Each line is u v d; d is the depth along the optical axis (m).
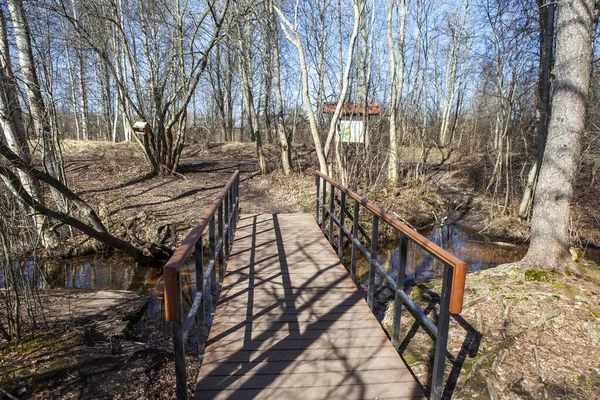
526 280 4.68
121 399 2.87
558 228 4.75
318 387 2.71
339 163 11.20
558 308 4.00
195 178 13.62
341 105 9.91
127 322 4.68
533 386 2.99
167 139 13.46
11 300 4.21
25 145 6.16
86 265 7.74
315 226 7.36
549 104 9.32
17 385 3.04
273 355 3.10
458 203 13.11
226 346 3.23
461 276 2.14
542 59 9.70
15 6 6.54
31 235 4.86
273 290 4.39
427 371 3.25
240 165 16.80
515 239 9.83
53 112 6.88
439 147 25.02
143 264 7.82
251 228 7.21
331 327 3.57
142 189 11.58
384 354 3.14
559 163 4.68
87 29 10.99
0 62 5.63
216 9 13.18
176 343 2.22
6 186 4.37
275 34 13.34
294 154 19.56
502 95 12.54
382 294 6.16
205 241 8.21
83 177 12.62
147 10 12.67
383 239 9.48
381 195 11.92
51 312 4.77
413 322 4.18
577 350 3.42
